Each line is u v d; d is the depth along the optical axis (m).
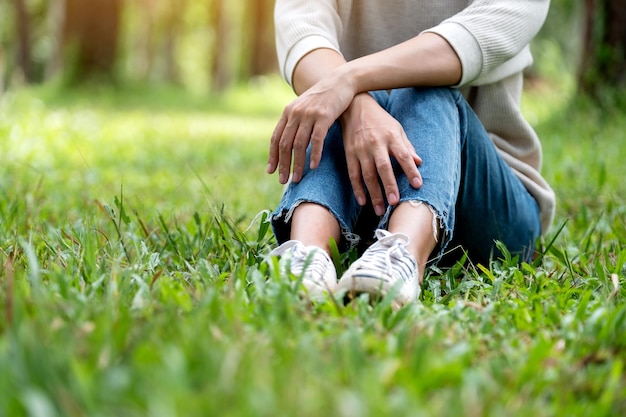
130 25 41.38
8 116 10.61
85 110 14.24
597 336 1.78
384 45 2.99
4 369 1.29
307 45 2.74
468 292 2.32
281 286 1.93
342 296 2.01
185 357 1.39
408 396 1.27
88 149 8.37
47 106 14.54
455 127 2.60
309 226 2.38
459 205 2.84
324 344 1.60
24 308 1.71
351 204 2.55
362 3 2.98
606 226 3.55
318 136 2.46
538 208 3.15
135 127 11.58
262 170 7.24
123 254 2.66
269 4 34.00
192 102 20.30
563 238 3.57
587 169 5.88
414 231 2.33
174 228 3.60
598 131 9.35
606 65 10.88
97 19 19.39
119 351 1.50
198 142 9.91
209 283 2.13
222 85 32.28
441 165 2.44
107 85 19.45
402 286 2.13
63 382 1.32
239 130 12.84
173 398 1.18
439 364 1.44
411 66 2.57
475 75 2.69
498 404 1.34
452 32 2.65
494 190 2.85
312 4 2.89
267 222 2.66
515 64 2.94
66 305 1.76
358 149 2.46
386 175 2.39
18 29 33.34
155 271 2.52
